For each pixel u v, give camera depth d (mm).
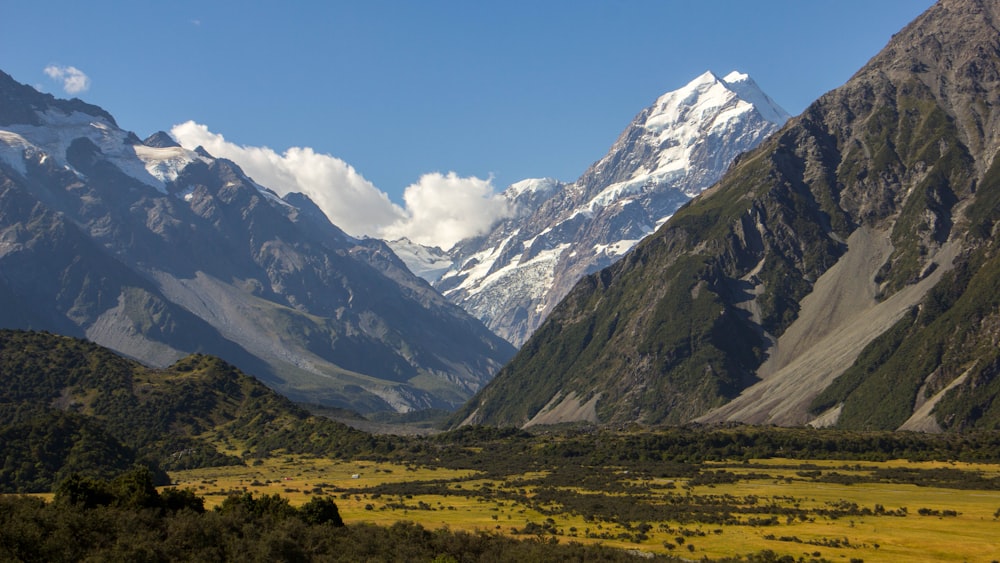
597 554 177375
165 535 157500
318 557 162000
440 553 176125
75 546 146000
